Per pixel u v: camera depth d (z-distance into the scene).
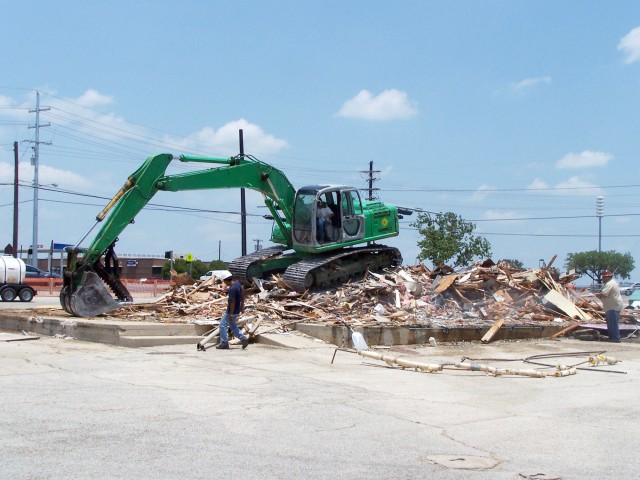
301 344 16.30
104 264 19.72
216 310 19.39
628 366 14.91
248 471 6.53
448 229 46.31
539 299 23.33
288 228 22.42
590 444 7.95
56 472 6.28
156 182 19.56
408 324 18.59
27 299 36.78
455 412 9.55
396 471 6.71
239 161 21.47
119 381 11.15
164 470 6.45
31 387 10.37
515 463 7.14
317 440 7.77
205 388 10.73
